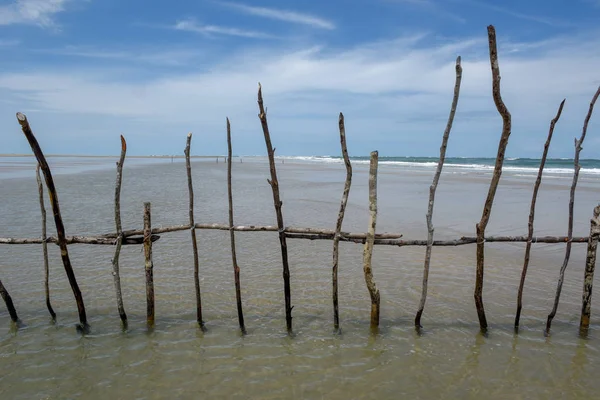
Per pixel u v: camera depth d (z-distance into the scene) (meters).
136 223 13.04
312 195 21.48
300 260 9.51
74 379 4.93
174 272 8.52
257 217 14.55
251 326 6.28
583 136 5.92
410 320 6.49
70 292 7.41
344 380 4.95
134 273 8.41
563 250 10.34
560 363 5.29
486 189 23.78
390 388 4.80
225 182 28.72
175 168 47.88
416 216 14.79
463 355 5.50
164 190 22.58
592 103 5.79
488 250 10.36
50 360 5.32
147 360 5.34
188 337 5.94
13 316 6.29
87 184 25.20
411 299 7.27
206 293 7.45
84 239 6.06
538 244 10.92
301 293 7.53
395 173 40.78
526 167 53.09
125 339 5.86
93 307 6.82
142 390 4.73
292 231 6.07
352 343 5.80
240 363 5.29
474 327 6.26
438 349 5.64
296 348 5.66
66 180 27.84
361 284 7.97
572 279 8.26
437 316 6.62
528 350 5.61
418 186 26.22
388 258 9.67
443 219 14.21
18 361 5.29
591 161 80.69
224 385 4.84
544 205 17.22
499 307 6.96
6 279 8.02
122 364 5.25
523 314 6.69
